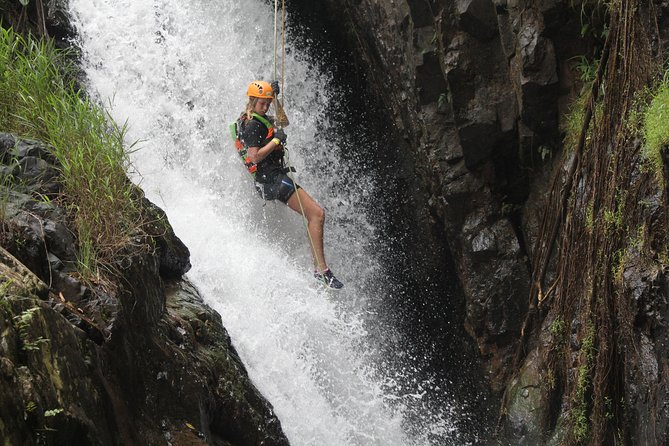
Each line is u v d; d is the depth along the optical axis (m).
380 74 8.77
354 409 7.54
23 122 5.43
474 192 7.51
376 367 8.24
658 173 5.07
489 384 7.77
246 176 8.34
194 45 8.98
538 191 7.33
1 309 3.15
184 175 8.40
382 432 7.69
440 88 7.38
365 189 9.23
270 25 9.43
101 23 8.57
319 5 9.78
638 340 5.26
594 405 5.77
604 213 5.67
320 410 7.05
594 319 5.87
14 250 4.07
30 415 3.01
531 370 6.92
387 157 9.19
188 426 4.62
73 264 4.39
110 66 8.50
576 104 6.68
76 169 4.85
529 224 7.44
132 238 4.98
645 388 5.18
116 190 5.01
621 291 5.40
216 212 8.16
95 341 4.05
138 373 4.38
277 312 7.26
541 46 6.58
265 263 7.57
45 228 4.36
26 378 3.08
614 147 5.67
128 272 4.68
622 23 5.61
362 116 9.57
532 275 7.26
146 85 8.64
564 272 6.48
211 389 5.19
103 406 3.72
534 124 6.94
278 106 7.71
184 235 7.42
